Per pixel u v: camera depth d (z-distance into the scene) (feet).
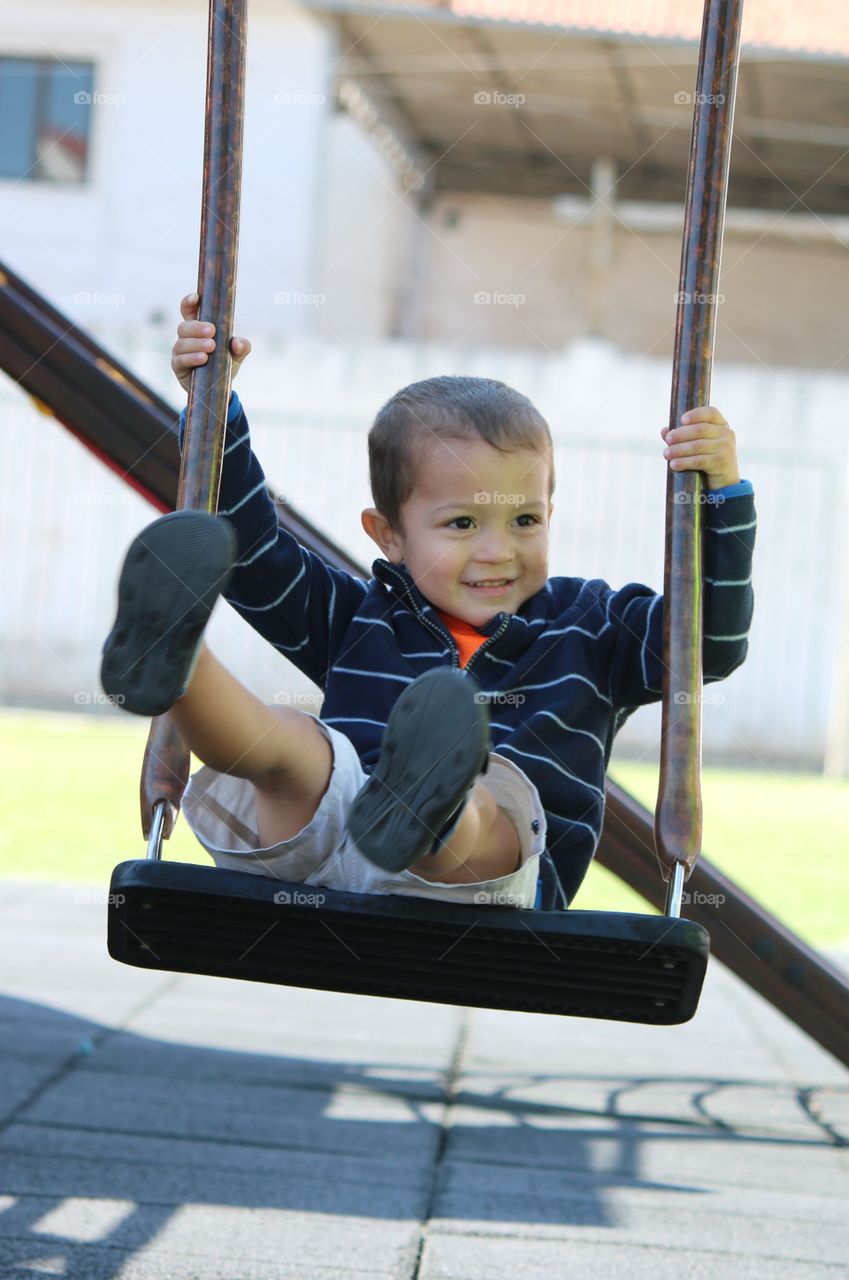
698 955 4.87
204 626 4.76
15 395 38.88
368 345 37.91
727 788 32.17
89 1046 10.79
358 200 47.47
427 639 6.63
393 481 6.63
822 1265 7.34
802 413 37.29
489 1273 6.99
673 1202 8.25
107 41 43.83
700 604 5.83
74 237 44.19
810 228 48.62
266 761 5.33
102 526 38.91
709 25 6.01
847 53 38.55
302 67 42.42
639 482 37.63
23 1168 8.07
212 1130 9.02
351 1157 8.70
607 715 6.70
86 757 28.91
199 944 5.16
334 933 4.99
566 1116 9.94
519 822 5.67
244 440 6.69
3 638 38.96
